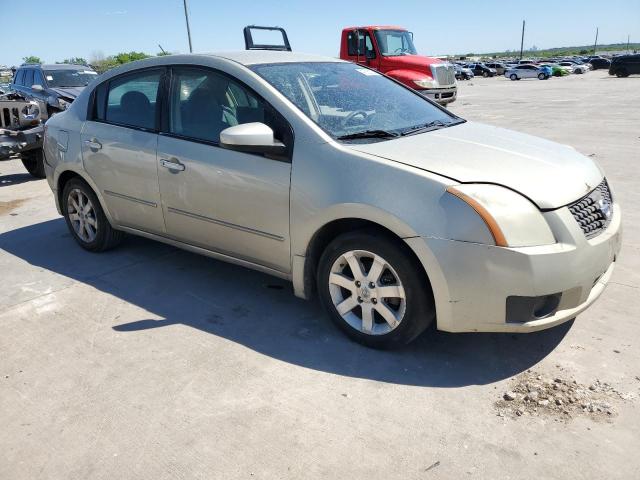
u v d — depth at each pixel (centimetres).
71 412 276
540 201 281
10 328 363
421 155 311
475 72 5834
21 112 806
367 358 316
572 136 1083
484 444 245
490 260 273
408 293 298
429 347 326
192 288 417
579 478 225
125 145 420
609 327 340
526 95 2427
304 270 339
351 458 239
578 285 284
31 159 841
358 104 375
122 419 269
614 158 839
